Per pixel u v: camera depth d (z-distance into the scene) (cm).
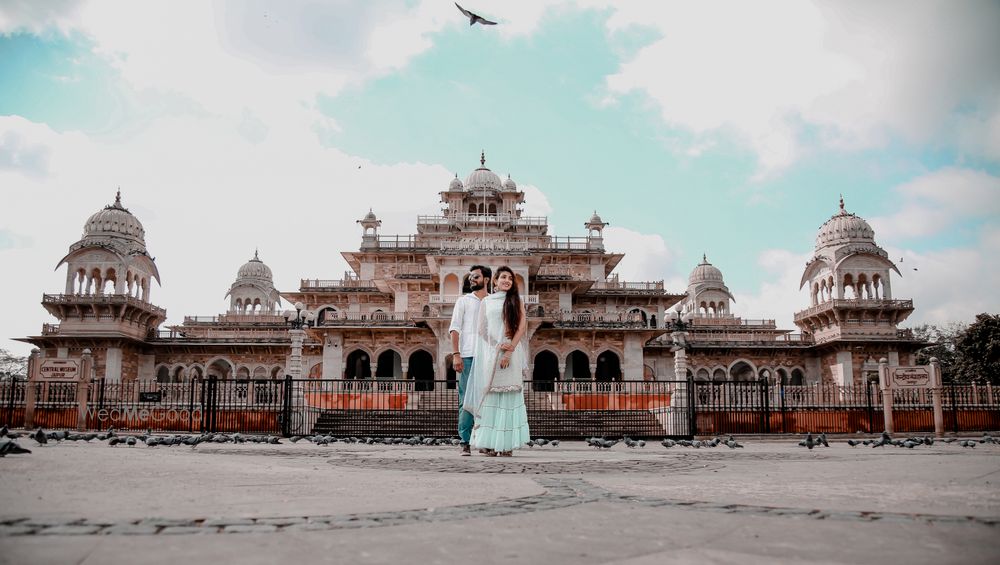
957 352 5703
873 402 2866
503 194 6353
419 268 5775
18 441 1300
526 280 4756
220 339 5719
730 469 804
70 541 314
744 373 6212
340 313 5716
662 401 3150
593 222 5975
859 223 5912
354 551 309
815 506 455
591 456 1101
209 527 358
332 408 2722
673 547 321
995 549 315
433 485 591
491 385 1041
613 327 4975
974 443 1554
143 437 1450
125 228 5838
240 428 2358
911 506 452
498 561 292
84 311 5456
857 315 5622
